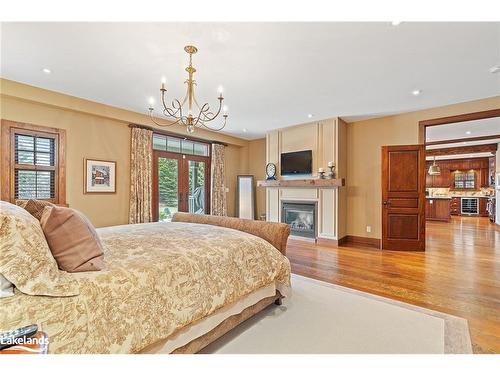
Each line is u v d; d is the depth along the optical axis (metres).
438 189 11.54
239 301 1.94
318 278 3.24
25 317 1.01
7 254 1.04
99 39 2.41
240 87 3.59
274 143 6.21
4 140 3.39
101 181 4.39
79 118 4.13
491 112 4.00
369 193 5.26
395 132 4.96
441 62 2.86
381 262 3.93
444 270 3.50
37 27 2.20
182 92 3.76
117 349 1.17
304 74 3.18
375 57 2.76
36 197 3.69
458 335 1.94
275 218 6.15
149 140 5.01
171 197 5.68
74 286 1.16
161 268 1.46
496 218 8.27
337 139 5.16
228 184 6.99
